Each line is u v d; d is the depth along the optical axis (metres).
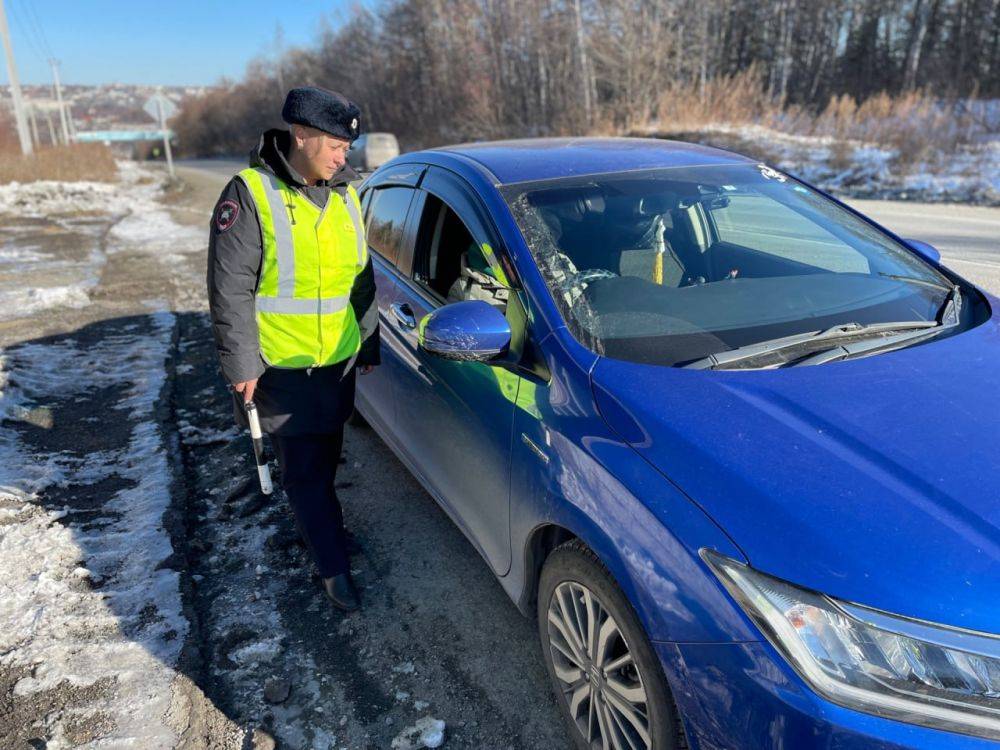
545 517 2.05
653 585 1.65
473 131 36.56
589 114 28.59
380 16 49.69
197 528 3.34
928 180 14.62
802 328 2.26
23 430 4.22
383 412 3.50
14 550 3.09
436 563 3.07
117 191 20.14
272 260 2.39
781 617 1.46
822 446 1.70
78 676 2.43
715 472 1.66
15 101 23.42
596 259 2.47
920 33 39.75
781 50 49.34
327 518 2.79
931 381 1.96
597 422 1.93
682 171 2.96
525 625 2.69
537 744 2.19
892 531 1.49
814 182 15.84
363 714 2.30
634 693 1.80
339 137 2.29
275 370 2.55
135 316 6.70
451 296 2.86
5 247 10.61
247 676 2.47
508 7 36.31
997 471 1.62
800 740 1.42
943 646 1.37
